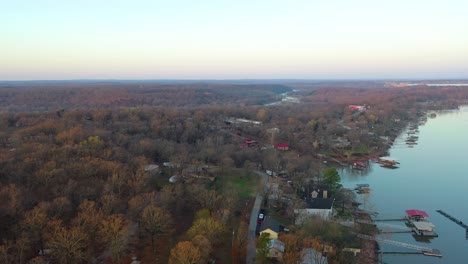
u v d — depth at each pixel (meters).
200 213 112.56
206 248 93.44
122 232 97.69
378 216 142.00
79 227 95.38
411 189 174.12
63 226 100.31
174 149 188.38
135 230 109.19
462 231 131.50
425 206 153.50
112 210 112.94
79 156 152.62
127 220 106.31
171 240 108.94
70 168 134.38
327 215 133.25
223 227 108.69
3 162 135.00
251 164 185.75
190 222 121.44
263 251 96.00
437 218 141.88
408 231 130.25
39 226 96.25
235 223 122.94
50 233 94.75
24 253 93.38
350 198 155.25
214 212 120.81
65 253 88.81
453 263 110.19
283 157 198.75
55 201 108.69
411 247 117.50
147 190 135.00
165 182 153.75
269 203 142.88
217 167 179.12
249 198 146.88
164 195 127.00
